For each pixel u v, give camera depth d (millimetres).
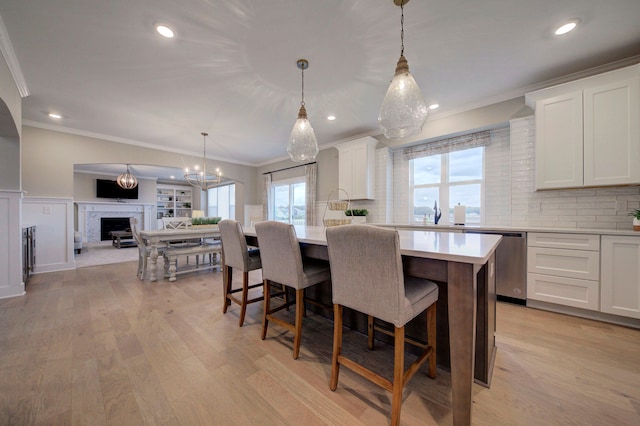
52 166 3990
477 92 2902
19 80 2562
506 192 3191
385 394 1316
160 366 1536
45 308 2449
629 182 2111
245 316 2309
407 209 4082
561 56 2258
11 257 2809
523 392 1311
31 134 3822
